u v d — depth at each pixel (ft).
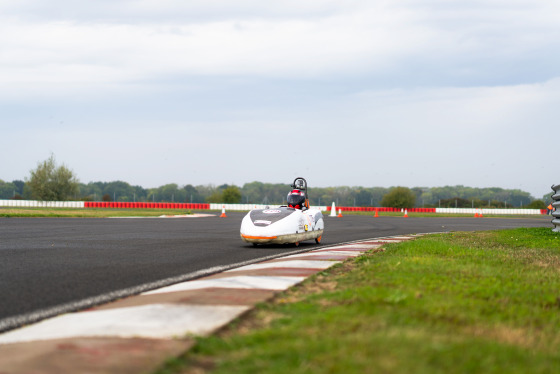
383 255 32.50
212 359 11.76
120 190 377.30
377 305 16.61
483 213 203.41
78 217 93.30
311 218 43.88
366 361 10.62
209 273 26.16
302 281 22.54
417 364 10.55
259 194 322.75
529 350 12.66
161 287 22.17
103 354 11.98
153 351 12.19
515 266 28.55
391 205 204.95
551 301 19.15
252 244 43.14
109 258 31.86
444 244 39.01
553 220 59.82
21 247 37.99
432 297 18.06
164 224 75.20
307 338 12.51
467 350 11.84
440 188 342.64
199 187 333.01
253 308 16.72
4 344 13.16
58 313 17.11
